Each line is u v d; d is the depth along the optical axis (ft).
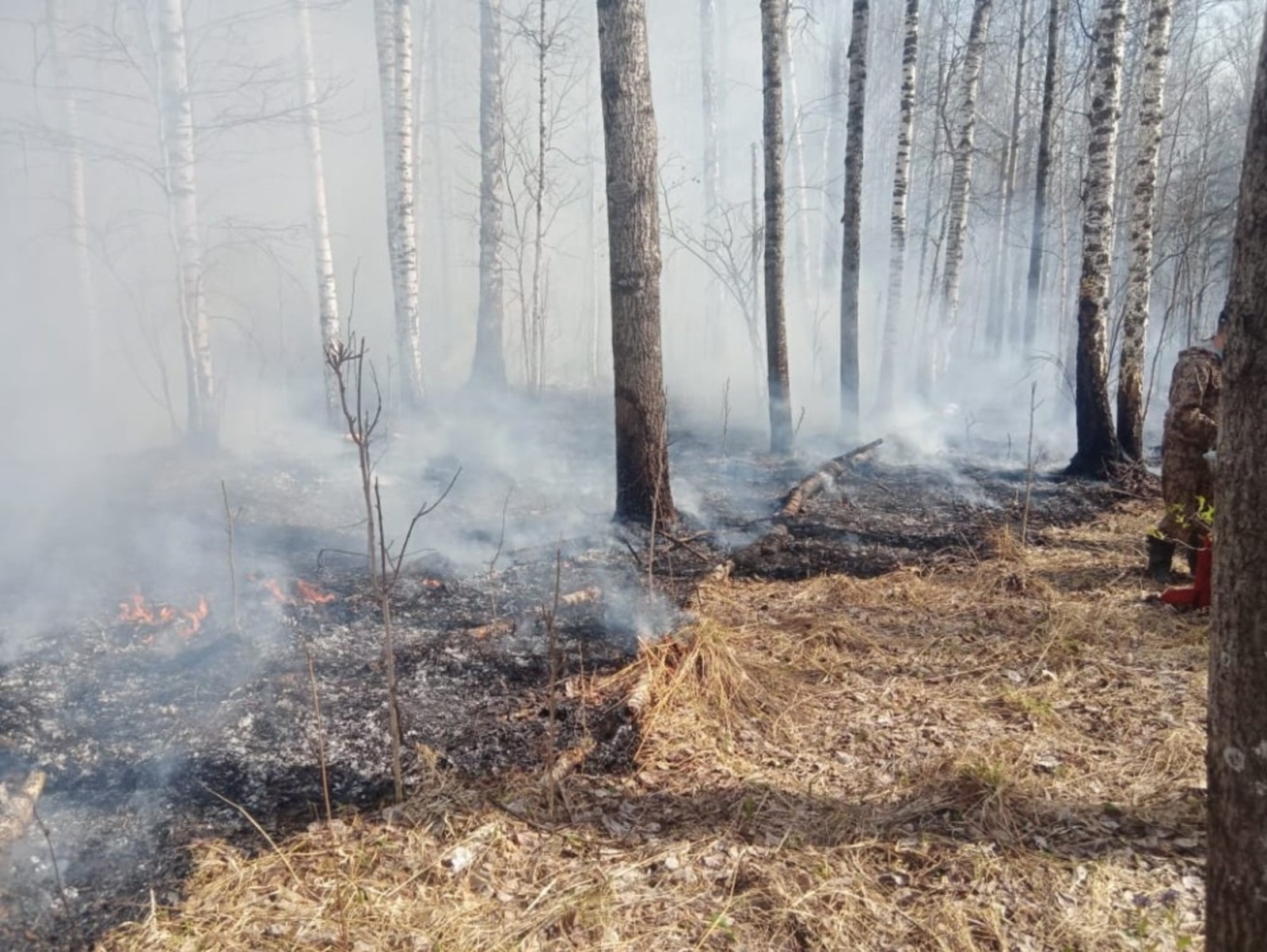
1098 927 8.07
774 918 8.28
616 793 10.41
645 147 19.63
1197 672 13.32
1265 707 5.07
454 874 8.94
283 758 11.11
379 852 9.29
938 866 8.96
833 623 15.25
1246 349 4.98
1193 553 16.90
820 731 11.94
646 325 20.27
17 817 9.44
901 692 13.03
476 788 10.46
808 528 22.47
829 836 9.51
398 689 12.80
